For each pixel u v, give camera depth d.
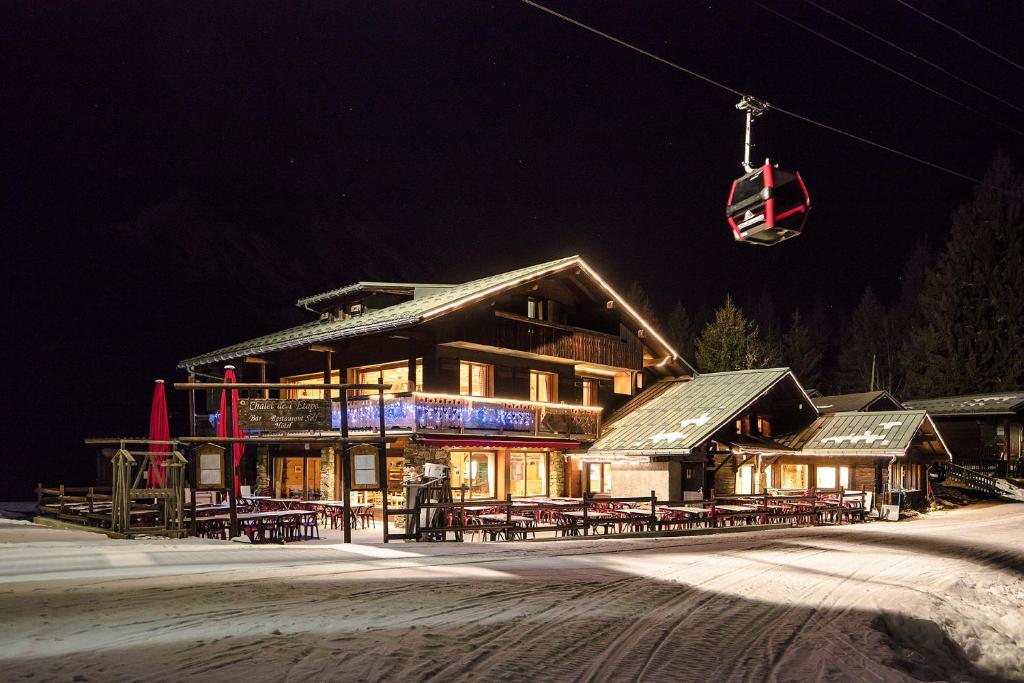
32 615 8.18
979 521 28.23
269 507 24.58
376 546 16.02
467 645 7.70
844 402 40.72
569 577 12.19
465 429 24.80
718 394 30.64
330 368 28.27
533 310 29.17
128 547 14.55
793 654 8.22
